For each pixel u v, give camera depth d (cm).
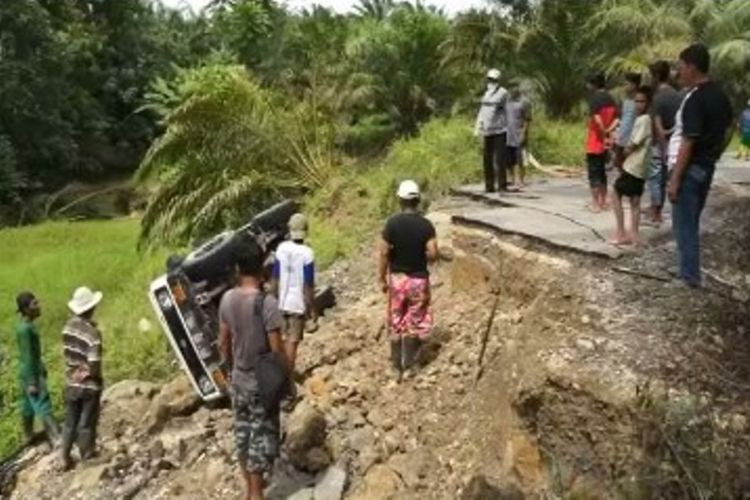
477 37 1894
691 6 2011
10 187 2964
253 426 735
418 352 906
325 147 1738
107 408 1022
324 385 931
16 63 3128
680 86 852
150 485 873
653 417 611
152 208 1692
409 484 767
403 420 842
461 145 1556
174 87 2084
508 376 755
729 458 594
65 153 3272
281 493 785
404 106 1995
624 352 688
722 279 798
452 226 1078
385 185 1523
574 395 659
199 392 979
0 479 965
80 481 892
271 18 2420
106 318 1410
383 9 2295
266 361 732
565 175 1363
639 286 778
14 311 1454
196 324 977
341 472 793
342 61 2027
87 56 3475
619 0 1870
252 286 754
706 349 690
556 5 1839
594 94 1027
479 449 757
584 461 641
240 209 1636
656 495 584
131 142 3659
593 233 906
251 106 1702
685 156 728
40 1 3525
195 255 1010
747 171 1201
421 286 882
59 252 1891
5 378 1199
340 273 1296
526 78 1844
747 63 1817
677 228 768
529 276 868
